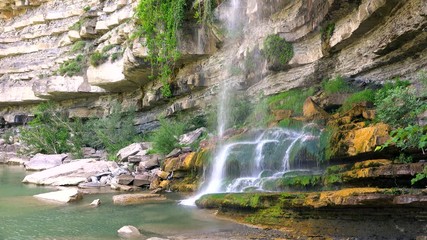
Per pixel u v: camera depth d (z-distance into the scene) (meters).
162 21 18.30
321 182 8.22
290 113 11.92
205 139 14.72
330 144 8.69
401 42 9.70
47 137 25.38
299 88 13.49
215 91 17.48
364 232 6.73
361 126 8.62
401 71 10.11
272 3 14.53
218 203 9.25
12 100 33.81
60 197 11.41
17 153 27.33
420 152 7.01
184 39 17.69
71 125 26.00
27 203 10.97
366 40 11.05
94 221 8.74
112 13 26.84
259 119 13.50
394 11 9.62
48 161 21.33
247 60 15.66
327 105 10.80
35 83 29.73
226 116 15.85
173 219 8.67
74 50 29.36
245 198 8.48
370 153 7.71
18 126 34.66
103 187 13.84
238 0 16.08
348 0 10.70
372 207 6.68
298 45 13.68
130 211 9.70
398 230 6.43
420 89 9.05
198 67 18.59
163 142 15.46
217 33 16.62
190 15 17.62
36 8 37.34
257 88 15.49
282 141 10.30
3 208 10.27
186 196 11.45
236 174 10.95
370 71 11.13
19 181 16.17
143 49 19.62
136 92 24.80
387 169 6.99
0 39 37.38
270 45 14.16
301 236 6.97
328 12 11.52
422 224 6.23
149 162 15.08
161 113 21.75
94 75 24.33
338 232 6.96
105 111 27.48
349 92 10.98
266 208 8.05
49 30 34.78
